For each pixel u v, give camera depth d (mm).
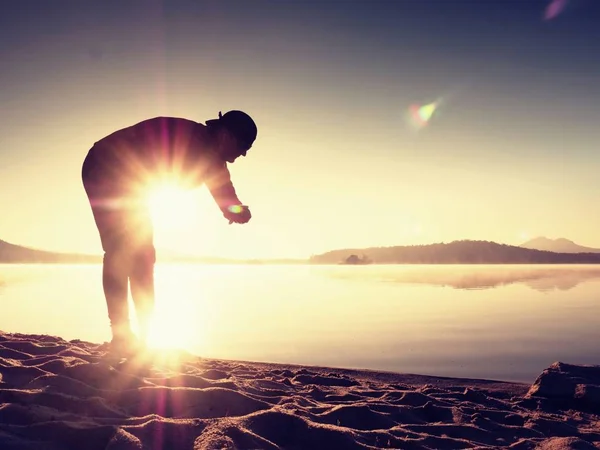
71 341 4340
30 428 1963
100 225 3100
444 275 36312
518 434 2807
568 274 36219
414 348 7113
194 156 3008
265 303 14742
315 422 2400
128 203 3074
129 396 2457
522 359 6309
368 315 11484
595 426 3123
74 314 10914
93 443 1932
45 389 2385
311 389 3367
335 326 9547
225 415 2438
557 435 2891
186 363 3695
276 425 2305
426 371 5543
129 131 3072
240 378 3270
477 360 6266
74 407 2238
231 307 13484
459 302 14773
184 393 2518
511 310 12406
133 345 3170
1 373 2639
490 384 4574
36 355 3307
